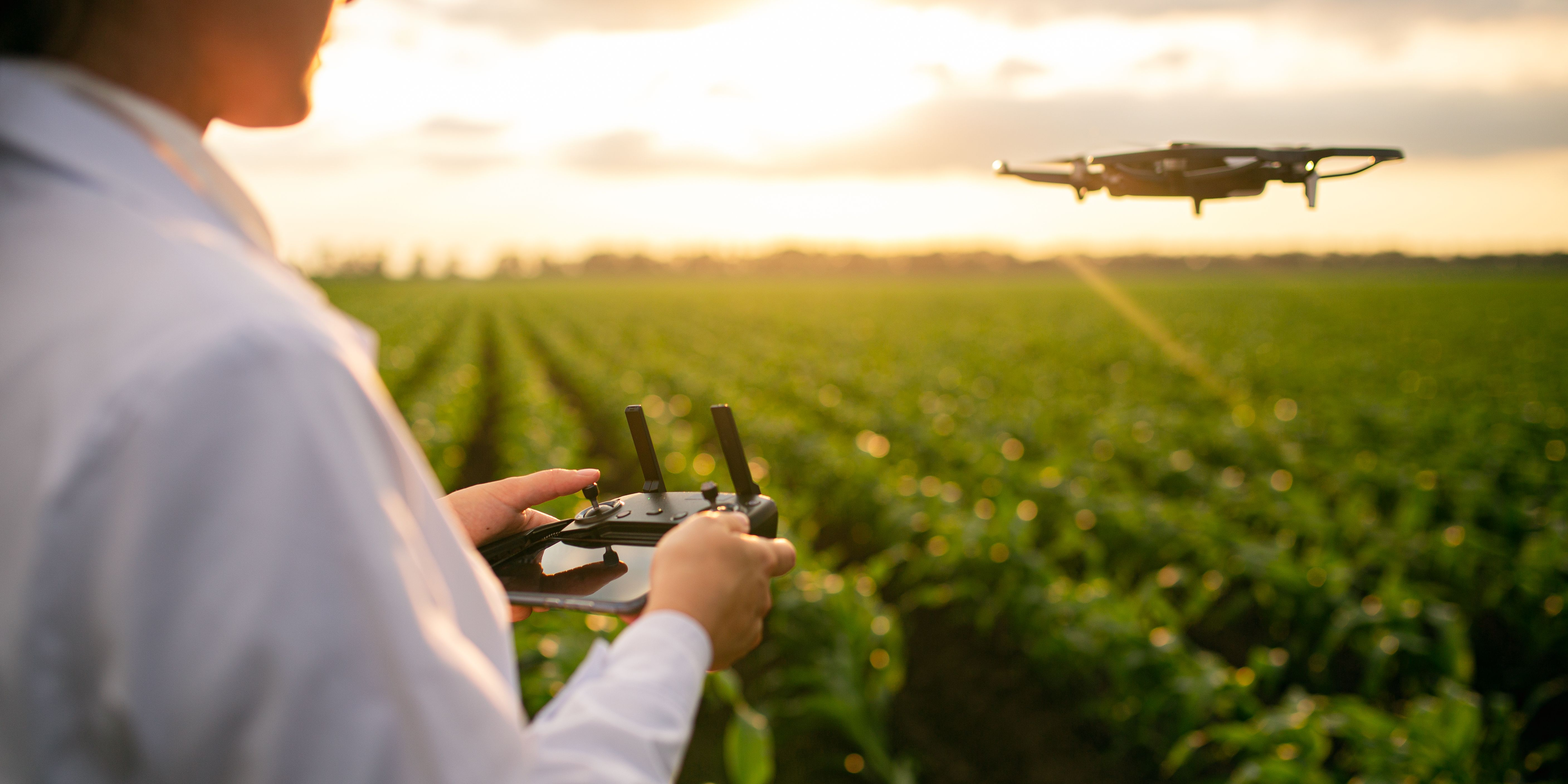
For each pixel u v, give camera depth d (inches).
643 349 948.0
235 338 20.0
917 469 345.1
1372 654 166.4
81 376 20.1
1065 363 810.8
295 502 19.9
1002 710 188.9
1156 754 169.8
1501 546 224.5
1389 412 420.5
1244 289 2332.7
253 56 28.1
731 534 36.2
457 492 47.0
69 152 22.8
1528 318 1315.2
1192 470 309.7
